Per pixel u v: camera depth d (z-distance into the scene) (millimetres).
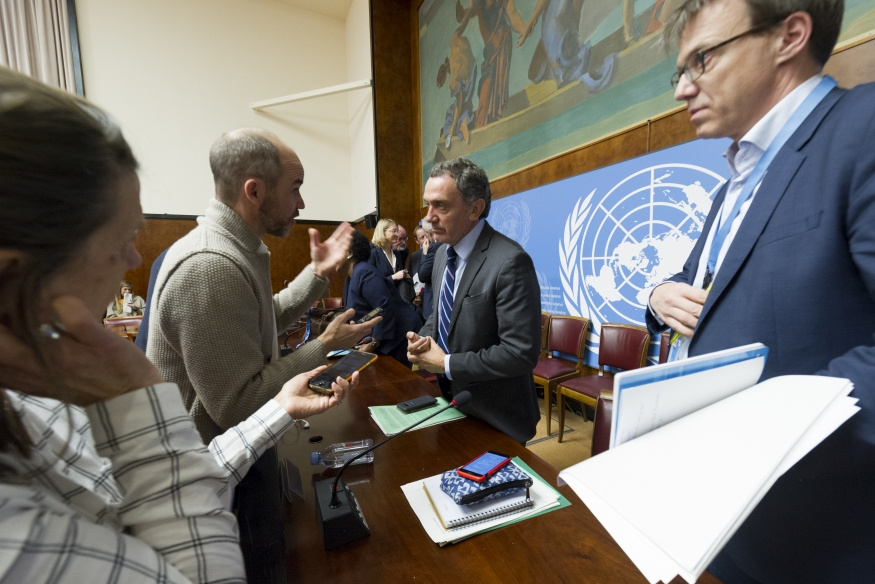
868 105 458
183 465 312
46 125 233
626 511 294
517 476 639
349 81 6215
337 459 810
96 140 262
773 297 520
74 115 253
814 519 532
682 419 388
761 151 585
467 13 3762
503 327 1032
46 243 239
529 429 1149
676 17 608
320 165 6195
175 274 731
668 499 293
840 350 480
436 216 1147
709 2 549
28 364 262
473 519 592
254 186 882
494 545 555
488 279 1078
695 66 580
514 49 3109
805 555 545
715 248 671
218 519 322
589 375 2391
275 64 5812
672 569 251
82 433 389
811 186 495
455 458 805
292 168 936
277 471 767
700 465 315
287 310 1290
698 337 622
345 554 551
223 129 5500
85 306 266
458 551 547
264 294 933
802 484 534
